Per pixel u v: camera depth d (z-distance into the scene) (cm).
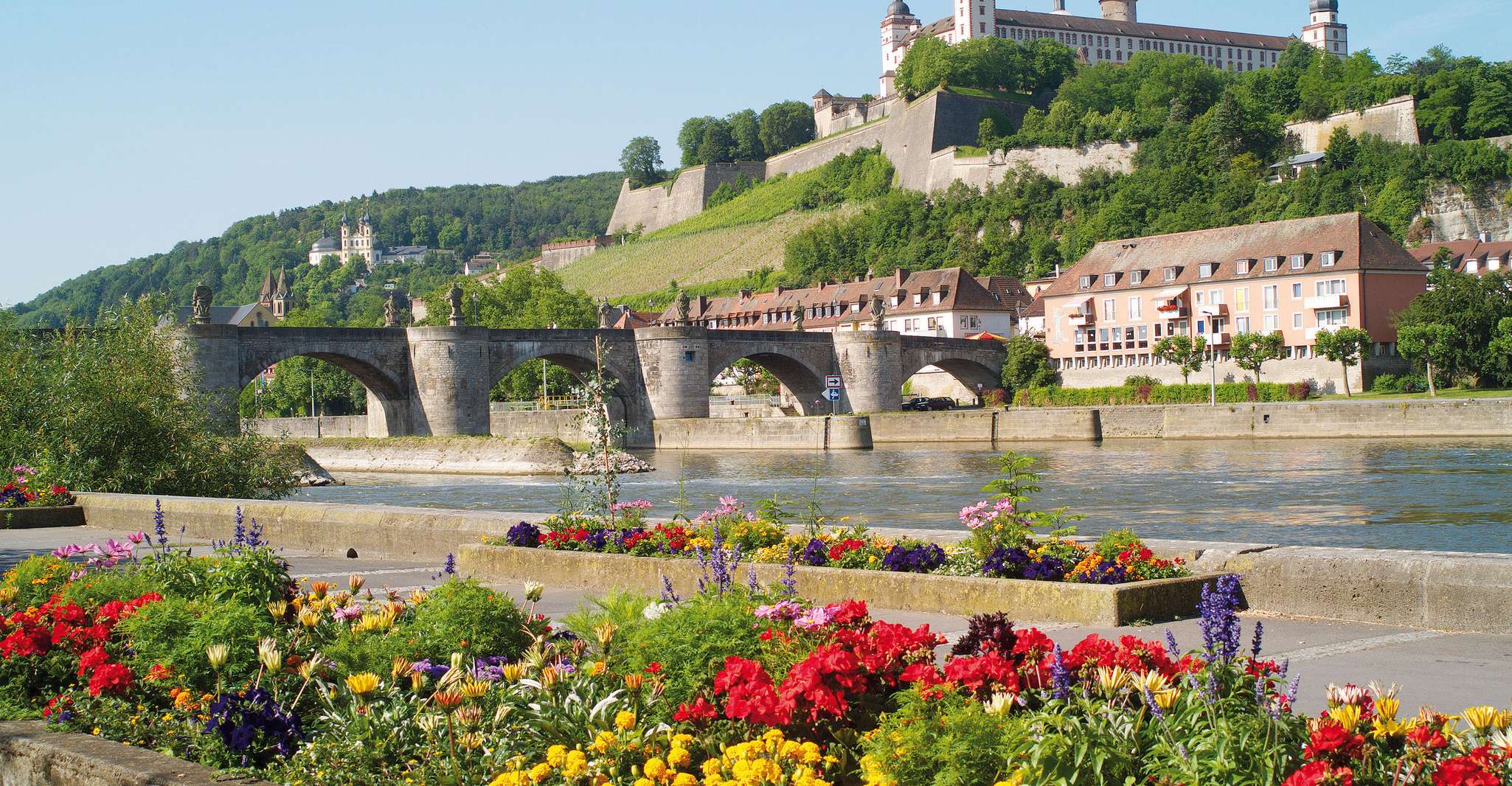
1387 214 17362
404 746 944
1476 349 10750
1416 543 4091
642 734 898
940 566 1808
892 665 960
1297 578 1612
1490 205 17138
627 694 960
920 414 11538
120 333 4541
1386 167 17900
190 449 4481
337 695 1051
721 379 17538
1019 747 791
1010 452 1933
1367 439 9294
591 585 2084
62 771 970
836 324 17125
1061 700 859
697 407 12119
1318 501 5381
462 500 6309
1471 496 5403
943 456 9362
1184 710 822
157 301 4744
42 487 3594
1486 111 18250
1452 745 774
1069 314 14088
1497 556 1555
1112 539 1773
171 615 1199
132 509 3262
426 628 1198
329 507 2753
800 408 13550
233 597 1315
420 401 10900
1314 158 18938
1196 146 19925
